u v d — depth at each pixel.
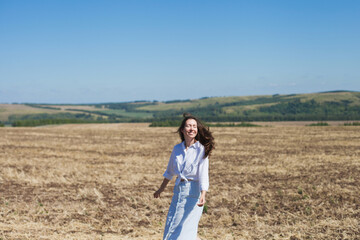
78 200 9.57
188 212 4.46
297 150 22.72
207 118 139.62
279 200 9.28
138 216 7.96
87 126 76.62
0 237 6.26
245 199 9.36
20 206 8.84
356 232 6.53
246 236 6.50
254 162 17.14
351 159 17.77
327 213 7.92
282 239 6.29
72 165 16.45
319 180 12.07
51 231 6.75
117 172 14.37
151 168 15.52
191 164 4.47
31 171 14.62
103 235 6.55
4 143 28.64
